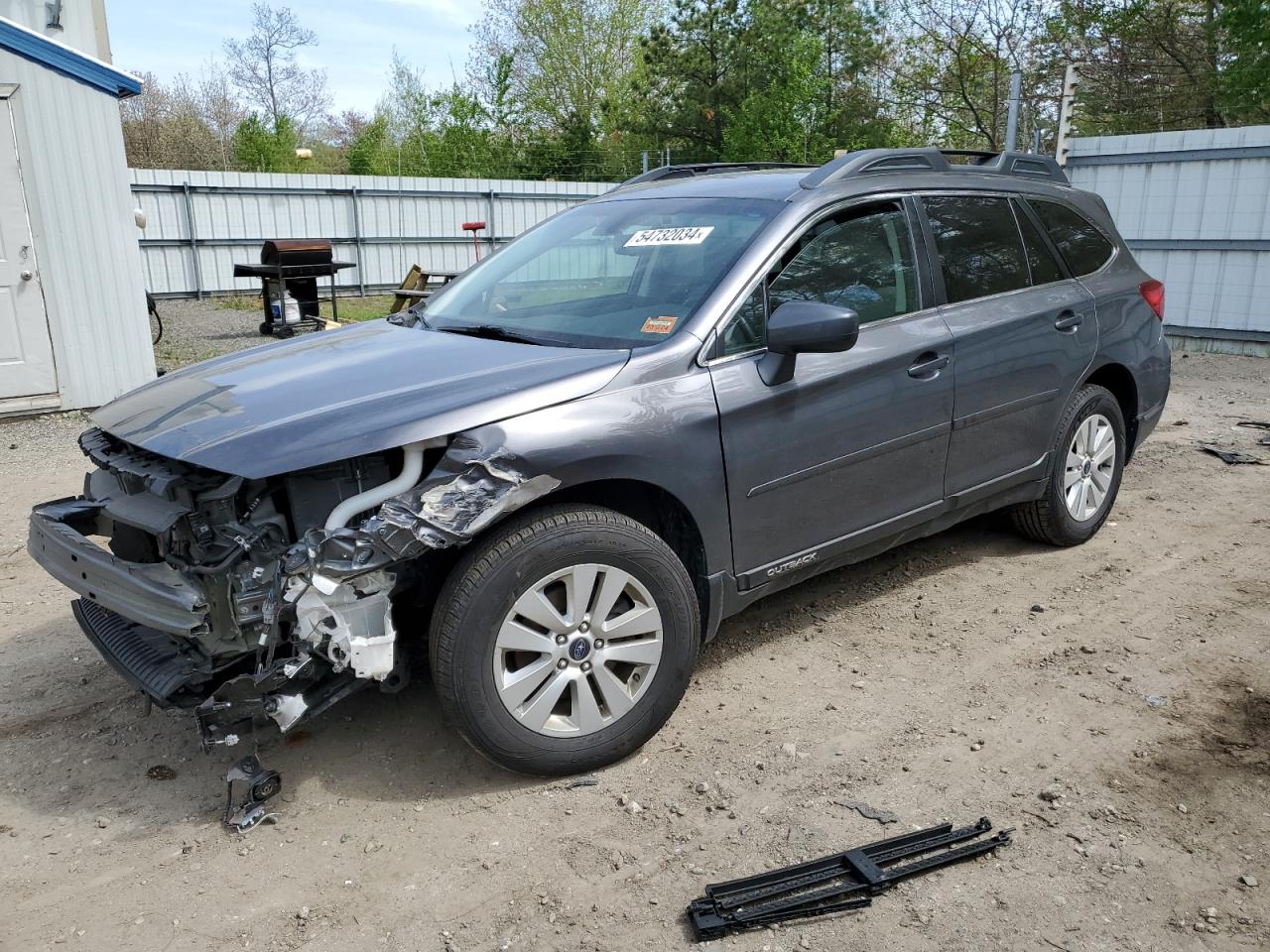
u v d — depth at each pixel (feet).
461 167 133.80
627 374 10.17
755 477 10.98
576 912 8.21
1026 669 12.35
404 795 9.87
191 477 9.08
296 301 47.14
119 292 29.48
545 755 9.77
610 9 132.67
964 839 9.00
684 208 12.91
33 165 27.55
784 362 10.91
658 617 10.14
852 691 11.84
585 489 10.19
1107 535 17.30
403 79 143.23
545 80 135.13
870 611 14.11
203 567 8.65
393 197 71.92
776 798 9.72
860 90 103.60
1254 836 9.07
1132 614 13.99
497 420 9.34
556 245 13.69
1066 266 15.55
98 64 27.78
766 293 11.32
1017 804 9.58
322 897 8.43
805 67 90.48
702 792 9.84
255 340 45.73
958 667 12.42
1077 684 11.96
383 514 8.73
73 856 9.03
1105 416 16.11
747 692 11.84
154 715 11.48
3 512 19.39
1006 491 14.70
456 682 9.20
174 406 10.37
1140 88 76.38
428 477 9.12
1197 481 20.77
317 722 11.22
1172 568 15.70
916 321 12.82
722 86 116.47
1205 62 73.41
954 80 84.12
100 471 11.18
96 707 11.69
